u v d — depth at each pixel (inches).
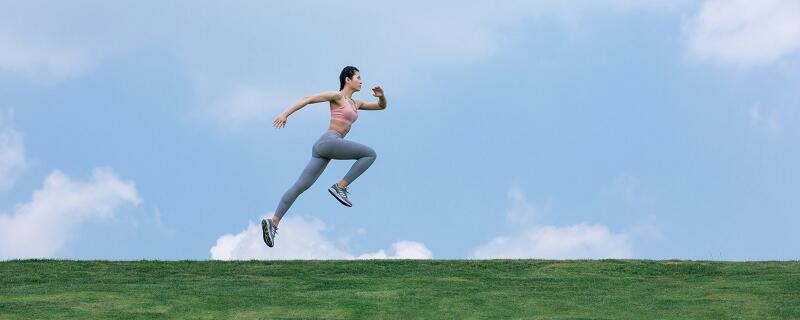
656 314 304.7
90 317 296.2
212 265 451.2
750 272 417.7
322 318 297.6
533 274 417.4
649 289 362.9
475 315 303.3
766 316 300.7
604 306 319.9
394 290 356.2
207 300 328.2
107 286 364.5
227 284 376.2
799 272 412.2
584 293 350.0
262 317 299.1
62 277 405.1
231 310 310.8
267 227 361.1
